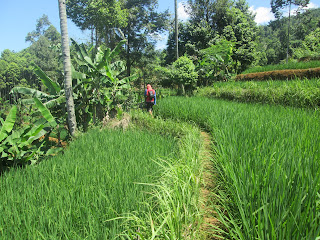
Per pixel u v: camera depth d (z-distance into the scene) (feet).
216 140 18.45
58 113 36.32
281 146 12.51
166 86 82.84
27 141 21.16
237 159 12.30
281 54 187.83
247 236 7.73
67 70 30.04
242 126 17.95
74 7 83.41
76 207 9.63
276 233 7.06
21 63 198.90
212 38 98.68
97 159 15.65
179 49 112.37
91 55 42.11
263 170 10.36
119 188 10.93
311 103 30.25
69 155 17.15
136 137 21.72
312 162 9.77
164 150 17.71
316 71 48.08
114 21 75.87
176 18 75.46
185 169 12.39
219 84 62.18
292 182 9.12
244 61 99.50
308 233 6.64
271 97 35.99
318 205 8.10
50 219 8.73
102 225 8.46
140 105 47.80
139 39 103.91
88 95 36.73
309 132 14.66
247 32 102.22
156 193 9.94
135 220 8.37
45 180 12.76
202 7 104.22
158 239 8.16
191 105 35.09
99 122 33.42
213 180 14.66
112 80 37.60
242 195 9.18
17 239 7.99
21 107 33.09
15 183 13.25
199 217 9.75
